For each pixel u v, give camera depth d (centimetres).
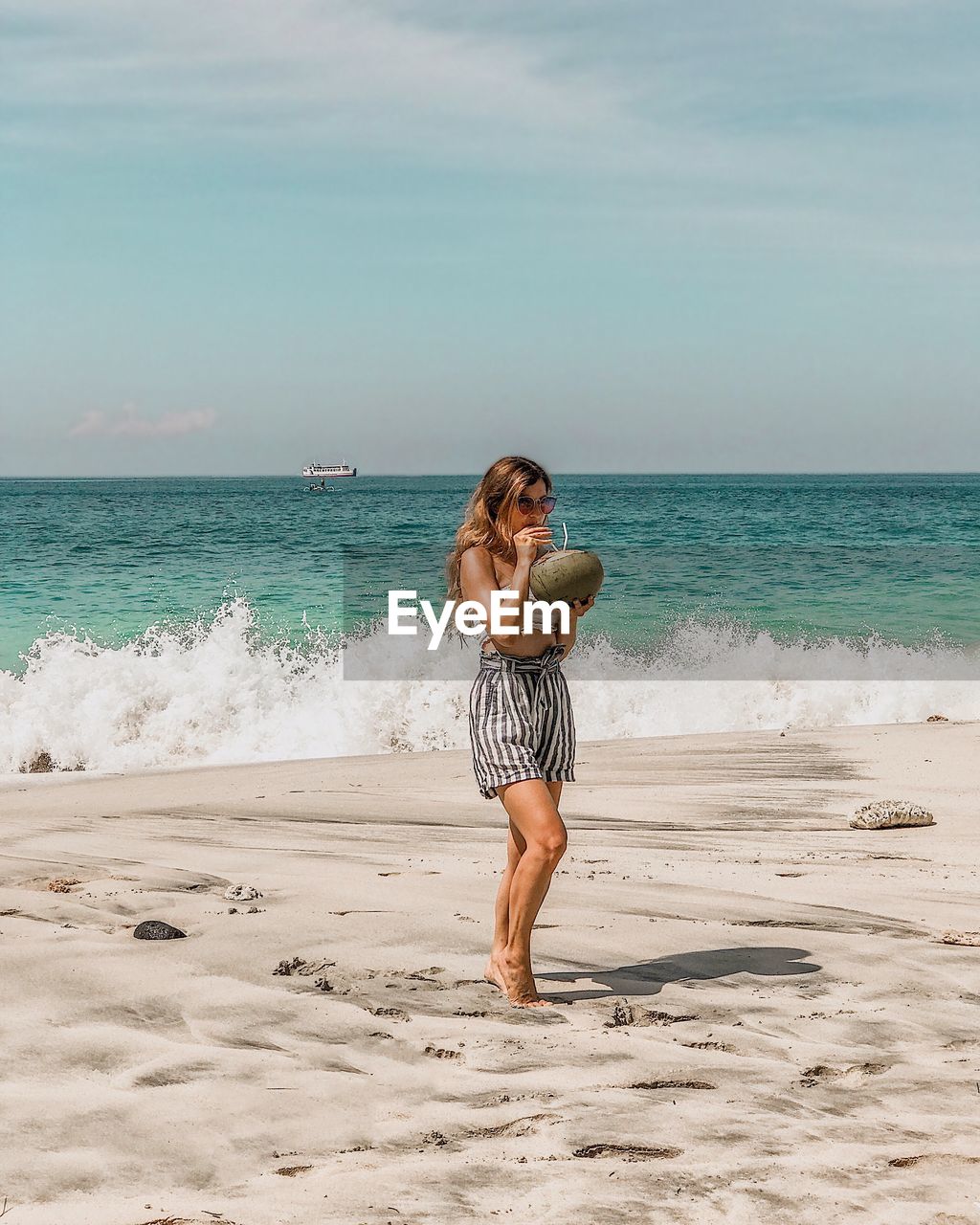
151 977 397
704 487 11988
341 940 450
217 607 2456
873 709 1487
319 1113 299
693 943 471
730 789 905
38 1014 359
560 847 389
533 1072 331
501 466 408
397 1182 263
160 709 1418
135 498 8675
